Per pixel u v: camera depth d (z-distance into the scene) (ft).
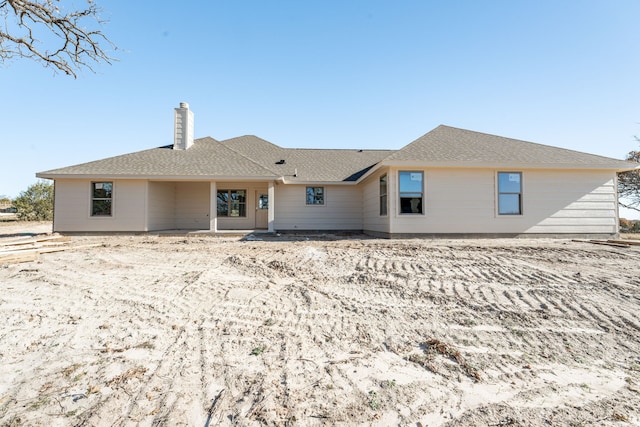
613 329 11.34
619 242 31.45
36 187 82.58
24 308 12.89
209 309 13.01
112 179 43.04
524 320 12.05
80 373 8.21
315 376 8.20
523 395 7.51
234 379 8.01
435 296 14.67
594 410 6.94
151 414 6.64
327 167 56.90
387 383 7.93
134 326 11.26
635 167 38.32
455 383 8.00
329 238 40.42
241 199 53.83
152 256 24.91
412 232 38.37
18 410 6.75
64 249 27.68
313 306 13.44
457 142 43.42
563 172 39.60
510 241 35.40
